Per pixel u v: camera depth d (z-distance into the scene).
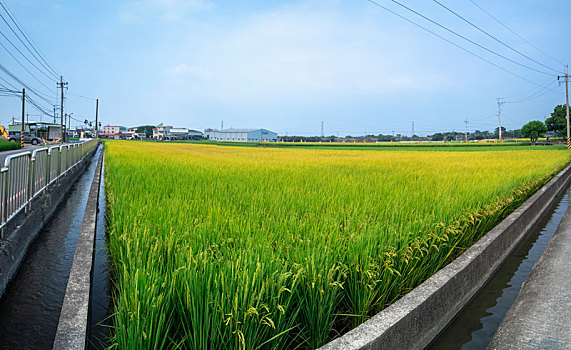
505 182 9.09
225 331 2.30
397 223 4.43
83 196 10.97
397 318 2.92
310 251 3.24
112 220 4.79
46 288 4.29
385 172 11.92
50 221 7.55
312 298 2.82
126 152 22.59
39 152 7.07
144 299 2.31
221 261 2.92
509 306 4.29
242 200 5.95
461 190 7.55
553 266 5.43
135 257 3.11
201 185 7.90
